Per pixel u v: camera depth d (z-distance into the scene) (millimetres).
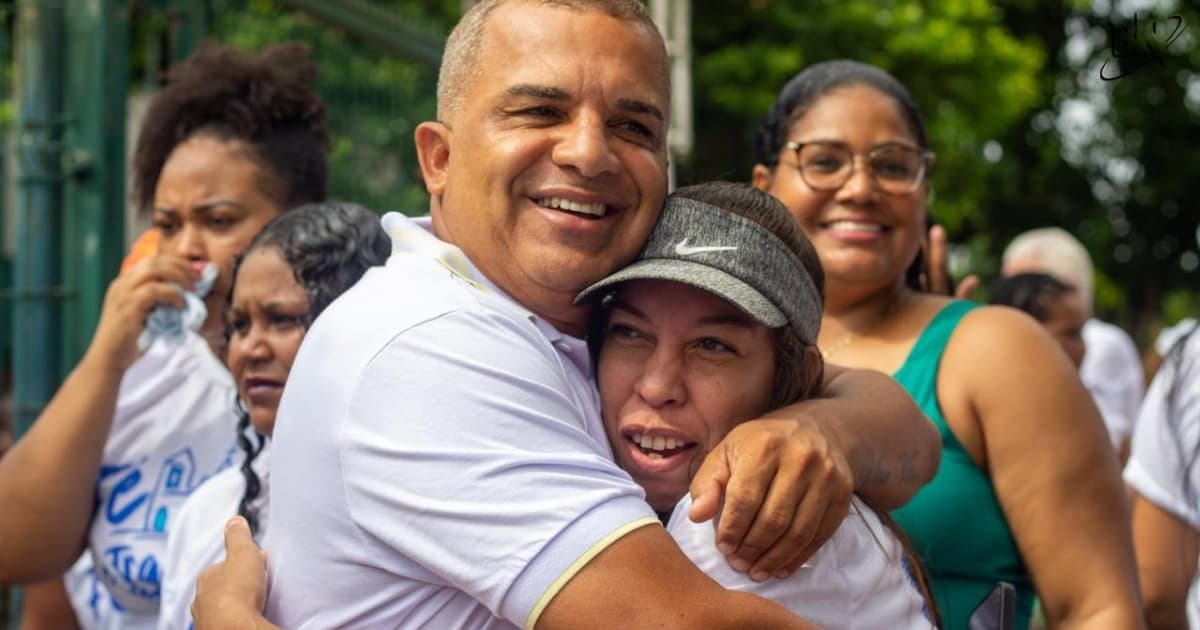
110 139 3420
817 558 1672
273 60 2961
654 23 1882
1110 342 5387
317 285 2262
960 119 10914
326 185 3018
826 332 2695
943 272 2998
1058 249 5312
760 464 1610
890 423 1856
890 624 1736
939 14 10969
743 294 1735
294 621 1778
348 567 1708
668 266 1775
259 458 2320
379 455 1629
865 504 1829
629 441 1844
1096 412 2441
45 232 3418
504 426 1622
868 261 2627
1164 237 15758
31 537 2527
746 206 1851
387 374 1651
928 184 2783
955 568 2381
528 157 1781
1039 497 2350
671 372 1795
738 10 10617
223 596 1789
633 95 1802
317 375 1727
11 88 4602
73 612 2891
